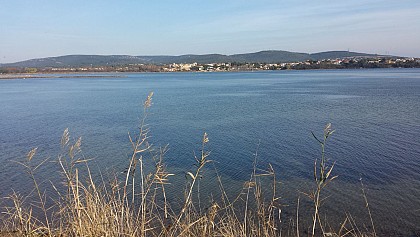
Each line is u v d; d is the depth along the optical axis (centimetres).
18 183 1565
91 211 434
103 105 5241
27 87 10344
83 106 5119
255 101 5588
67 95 7269
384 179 1638
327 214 1257
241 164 1894
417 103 4691
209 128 3077
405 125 3006
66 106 5122
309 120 3453
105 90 8894
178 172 1700
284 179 1636
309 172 1741
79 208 423
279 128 3019
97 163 1852
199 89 9069
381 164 1866
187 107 4888
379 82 9769
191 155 2083
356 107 4425
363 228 1170
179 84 11862
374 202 1373
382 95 5988
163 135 2762
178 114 4100
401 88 7425
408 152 2095
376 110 4075
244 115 3925
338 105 4716
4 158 2048
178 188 1413
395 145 2269
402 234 1138
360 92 6731
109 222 433
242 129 2997
